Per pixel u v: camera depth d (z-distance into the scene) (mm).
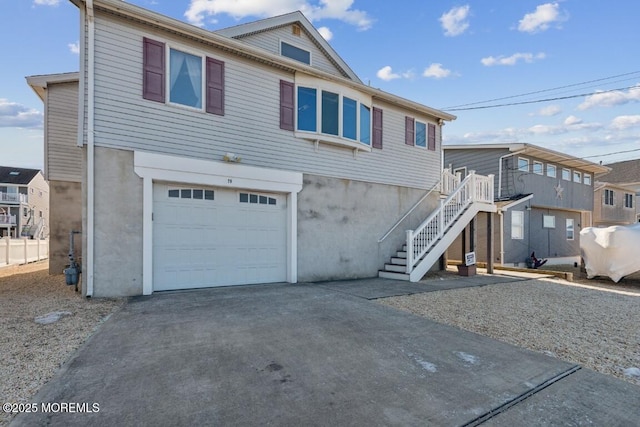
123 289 6547
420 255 9891
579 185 20594
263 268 8453
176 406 2646
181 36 7270
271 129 8531
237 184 7906
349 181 9984
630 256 10828
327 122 9406
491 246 12180
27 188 36438
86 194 6266
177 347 3916
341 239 9742
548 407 2764
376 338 4418
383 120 10922
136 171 6680
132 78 6719
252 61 8289
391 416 2562
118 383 3014
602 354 4105
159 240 7094
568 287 9578
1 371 3219
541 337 4727
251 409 2623
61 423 2385
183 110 7285
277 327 4762
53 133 10516
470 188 11352
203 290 7355
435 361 3697
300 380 3150
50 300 6195
